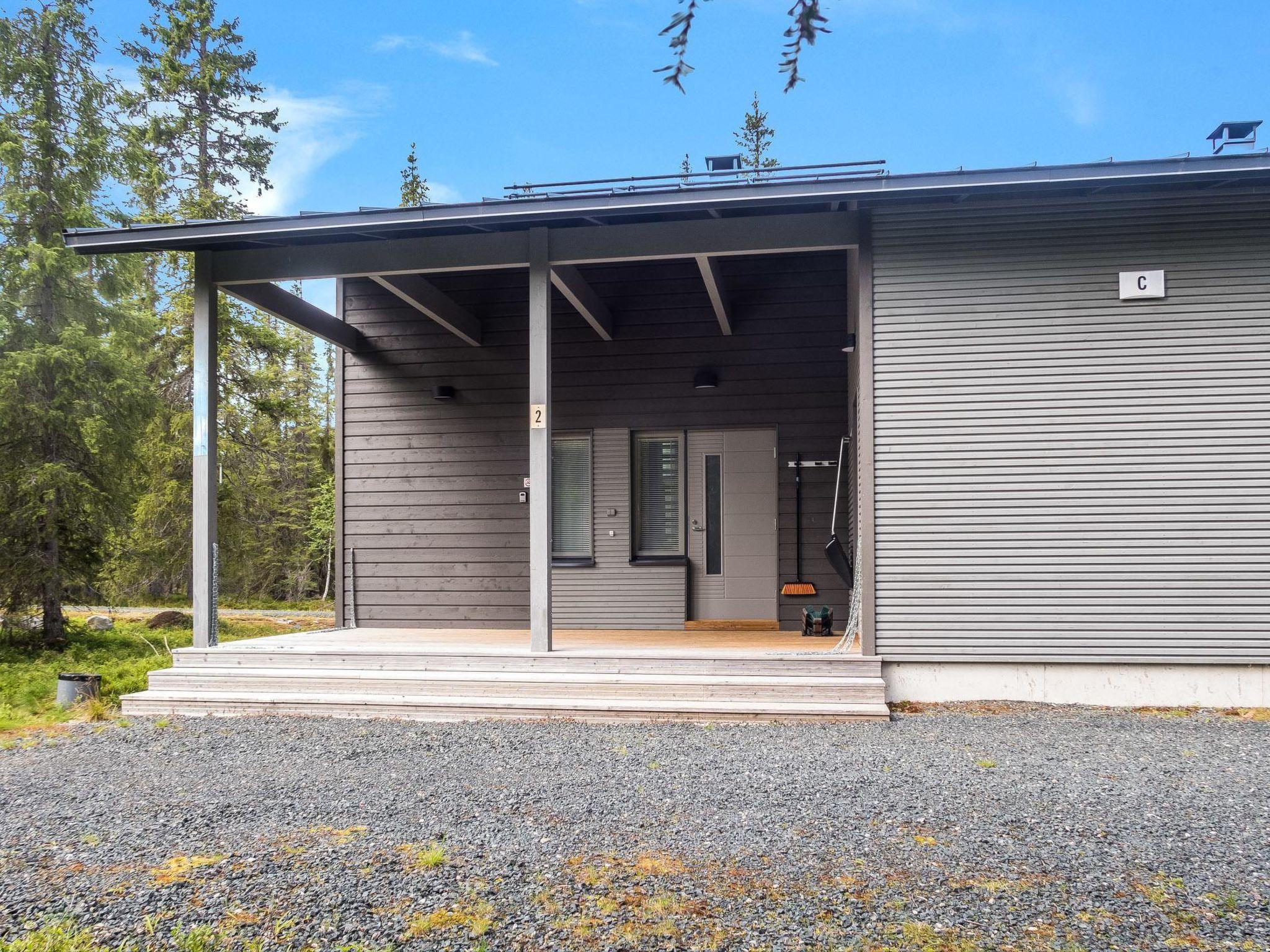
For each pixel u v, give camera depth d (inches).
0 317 472.1
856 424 338.6
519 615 385.4
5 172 495.2
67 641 491.8
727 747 224.5
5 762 226.1
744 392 371.2
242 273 296.7
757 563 374.3
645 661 273.3
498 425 390.6
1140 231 260.7
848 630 288.5
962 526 264.7
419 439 395.5
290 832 163.2
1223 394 257.8
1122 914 122.3
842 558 330.0
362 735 247.8
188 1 905.5
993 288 264.8
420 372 396.2
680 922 122.5
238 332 759.1
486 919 123.6
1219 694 258.5
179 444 744.3
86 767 219.6
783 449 368.2
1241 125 252.7
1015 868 138.8
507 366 390.6
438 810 175.5
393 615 394.3
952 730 235.0
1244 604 256.1
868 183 247.4
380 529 396.8
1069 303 262.5
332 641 327.6
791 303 369.1
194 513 295.6
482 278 392.8
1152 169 238.8
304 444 1042.7
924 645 265.6
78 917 127.7
